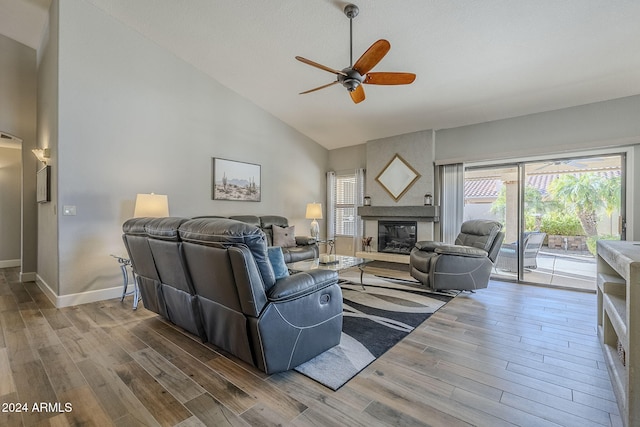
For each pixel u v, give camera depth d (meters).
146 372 1.94
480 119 4.87
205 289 2.08
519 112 4.50
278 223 5.43
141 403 1.63
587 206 4.19
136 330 2.63
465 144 5.12
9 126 4.37
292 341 1.91
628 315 1.33
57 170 3.27
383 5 2.88
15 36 4.33
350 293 3.82
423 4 2.83
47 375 1.90
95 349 2.26
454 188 5.23
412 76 2.76
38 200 4.13
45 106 3.88
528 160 4.54
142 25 3.75
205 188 4.67
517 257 4.60
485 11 2.81
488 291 3.94
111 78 3.65
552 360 2.11
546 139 4.36
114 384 1.81
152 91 4.04
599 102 3.98
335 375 1.91
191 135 4.49
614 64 3.31
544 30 2.94
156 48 4.07
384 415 1.53
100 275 3.57
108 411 1.56
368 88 4.36
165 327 2.70
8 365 2.02
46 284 3.79
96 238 3.54
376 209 5.98
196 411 1.56
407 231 5.80
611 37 2.93
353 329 2.66
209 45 3.99
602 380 1.86
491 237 3.88
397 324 2.78
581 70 3.46
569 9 2.67
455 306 3.31
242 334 1.88
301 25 3.35
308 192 6.56
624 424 1.41
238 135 5.14
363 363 2.06
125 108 3.78
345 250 6.78
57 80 3.27
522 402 1.65
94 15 3.51
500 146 4.76
